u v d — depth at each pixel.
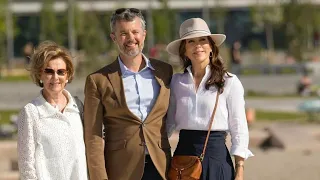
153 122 11.06
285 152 25.20
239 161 11.09
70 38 81.94
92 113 10.98
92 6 95.88
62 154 10.47
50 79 10.55
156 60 11.45
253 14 94.19
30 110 10.48
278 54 94.81
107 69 11.14
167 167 11.15
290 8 84.56
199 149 11.09
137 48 11.02
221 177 11.02
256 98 48.41
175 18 96.81
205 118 11.09
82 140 10.80
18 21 105.31
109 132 11.10
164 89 11.18
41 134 10.44
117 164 11.00
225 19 106.19
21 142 10.45
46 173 10.41
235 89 11.17
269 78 62.81
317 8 94.56
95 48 68.56
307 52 84.38
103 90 10.99
